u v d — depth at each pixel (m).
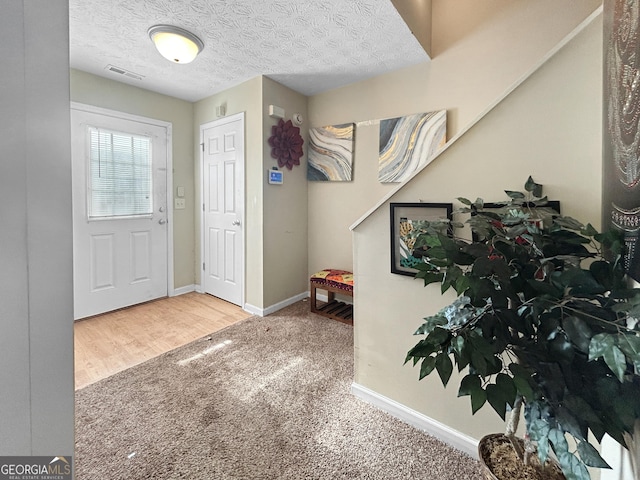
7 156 0.47
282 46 2.36
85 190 2.83
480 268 0.80
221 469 1.26
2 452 0.49
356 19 2.03
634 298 0.65
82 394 1.75
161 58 2.53
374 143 2.96
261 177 2.94
